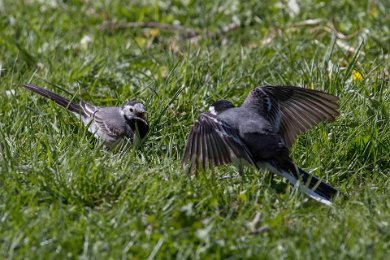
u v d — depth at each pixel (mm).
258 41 17062
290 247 8727
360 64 14617
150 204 9938
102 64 15484
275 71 14664
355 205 10172
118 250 8633
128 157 11562
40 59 16156
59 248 8820
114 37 17750
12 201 9789
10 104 13453
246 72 14578
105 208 10008
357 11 17469
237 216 9875
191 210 9609
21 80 14812
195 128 10672
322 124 12102
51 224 9273
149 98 13664
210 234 9078
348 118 12516
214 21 18172
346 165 11633
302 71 14242
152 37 17688
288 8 18156
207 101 13602
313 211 9922
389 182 11055
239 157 10500
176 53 16312
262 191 10555
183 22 18594
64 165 10773
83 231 9125
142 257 8680
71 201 10133
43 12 19266
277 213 9875
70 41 17156
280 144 10562
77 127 13047
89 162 10828
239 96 13914
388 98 12898
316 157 11508
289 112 11141
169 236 8922
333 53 15219
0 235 8984
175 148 12164
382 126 12352
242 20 18125
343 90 13312
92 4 19672
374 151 11758
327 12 17672
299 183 10266
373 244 8781
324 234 9016
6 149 11047
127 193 10195
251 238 9023
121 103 13992
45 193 10172
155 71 15219
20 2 19578
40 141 11695
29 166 10883
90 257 8656
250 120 10711
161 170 11148
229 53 15719
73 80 15086
